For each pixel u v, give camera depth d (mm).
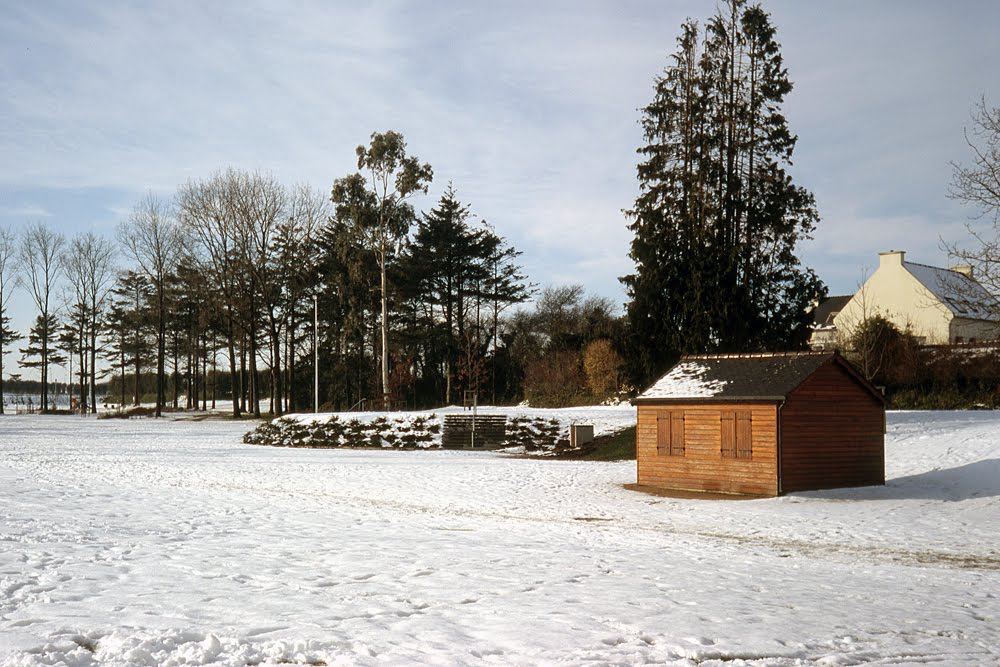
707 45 39875
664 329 39250
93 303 87438
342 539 14383
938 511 21219
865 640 8219
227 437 51250
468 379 73188
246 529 15430
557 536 16109
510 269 84000
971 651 7945
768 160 39562
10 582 9805
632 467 33031
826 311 81812
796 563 13734
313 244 74562
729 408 25438
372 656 7078
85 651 6996
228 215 68188
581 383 64188
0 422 68938
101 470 29047
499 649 7379
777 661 7324
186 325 87812
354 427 46812
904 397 45062
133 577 10367
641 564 12695
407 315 80688
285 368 80438
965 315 21953
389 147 62281
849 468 25672
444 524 17516
